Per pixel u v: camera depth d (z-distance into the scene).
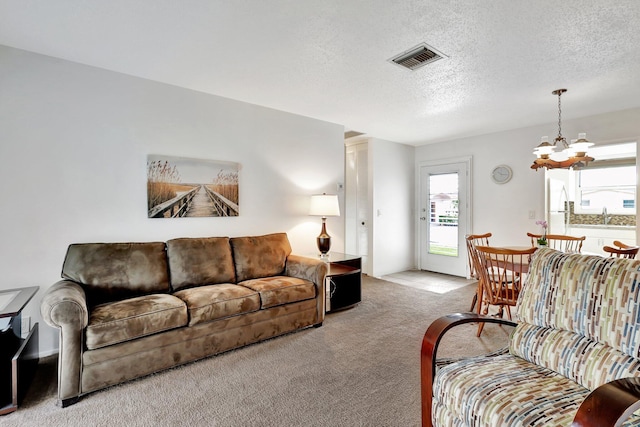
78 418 1.77
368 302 3.92
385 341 2.79
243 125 3.59
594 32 2.13
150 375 2.21
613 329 1.24
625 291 1.25
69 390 1.89
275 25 2.09
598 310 1.31
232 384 2.12
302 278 3.23
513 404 1.16
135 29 2.15
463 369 1.44
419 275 5.48
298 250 4.11
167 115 3.09
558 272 1.52
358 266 3.83
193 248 2.94
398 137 5.34
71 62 2.62
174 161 3.11
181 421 1.75
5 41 2.32
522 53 2.44
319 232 4.31
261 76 2.90
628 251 2.71
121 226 2.86
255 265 3.24
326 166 4.39
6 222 2.40
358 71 2.78
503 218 4.84
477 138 5.14
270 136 3.82
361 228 5.59
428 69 2.73
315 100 3.53
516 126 4.58
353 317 3.40
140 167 2.95
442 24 2.06
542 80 2.95
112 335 2.01
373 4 1.86
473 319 1.60
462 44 2.31
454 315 1.65
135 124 2.92
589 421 0.88
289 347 2.67
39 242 2.52
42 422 1.74
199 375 2.22
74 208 2.65
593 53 2.43
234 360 2.44
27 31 2.18
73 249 2.45
